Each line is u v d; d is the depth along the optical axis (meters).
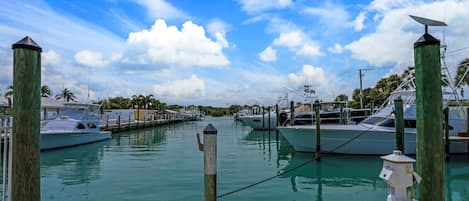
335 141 13.62
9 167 3.58
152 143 22.86
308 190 8.76
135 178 10.35
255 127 35.06
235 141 23.55
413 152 12.79
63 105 20.84
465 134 12.98
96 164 13.52
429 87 3.27
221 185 9.34
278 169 11.79
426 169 3.30
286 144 21.05
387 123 13.20
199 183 9.50
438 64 3.28
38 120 3.09
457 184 9.33
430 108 3.26
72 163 13.91
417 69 3.37
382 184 9.36
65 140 19.06
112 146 20.78
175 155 15.91
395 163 3.67
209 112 140.50
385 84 50.97
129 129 39.38
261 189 8.87
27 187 3.00
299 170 11.41
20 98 2.97
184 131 38.94
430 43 3.28
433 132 3.26
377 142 13.04
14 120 2.99
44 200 8.04
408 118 13.02
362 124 14.34
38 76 3.09
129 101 83.38
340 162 12.64
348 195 8.25
